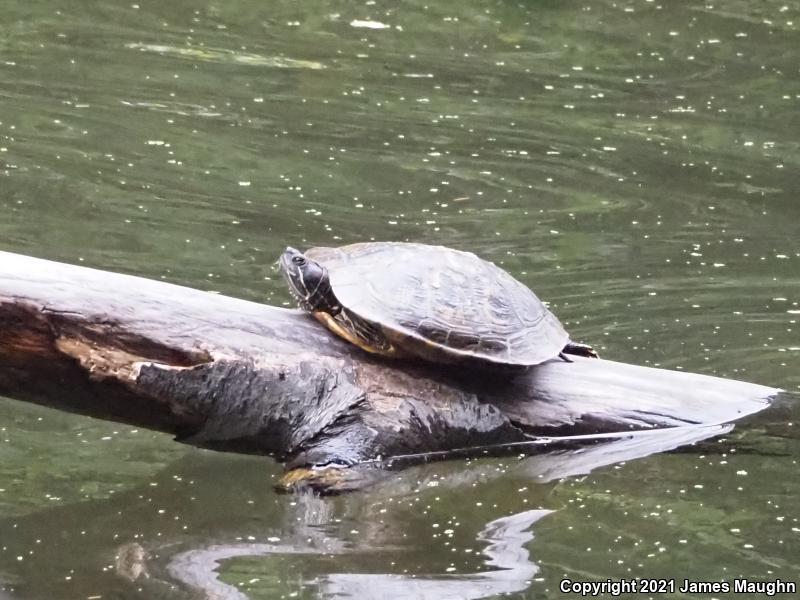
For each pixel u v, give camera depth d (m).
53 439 8.85
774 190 14.91
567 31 20.47
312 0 21.45
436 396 8.40
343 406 8.16
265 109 16.81
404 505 7.91
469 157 15.62
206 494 8.05
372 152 15.60
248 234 12.91
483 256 12.65
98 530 7.52
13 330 7.76
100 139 15.34
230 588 6.80
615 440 8.74
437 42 19.88
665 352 10.40
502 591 6.78
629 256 12.80
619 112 17.41
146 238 12.58
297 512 7.82
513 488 8.16
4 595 6.70
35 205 13.23
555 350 8.61
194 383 7.96
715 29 20.53
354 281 8.38
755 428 8.89
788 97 18.00
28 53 18.34
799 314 11.30
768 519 7.73
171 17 20.42
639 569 7.05
